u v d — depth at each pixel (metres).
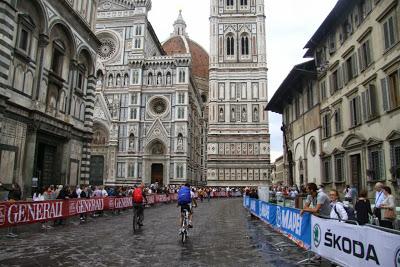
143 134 73.81
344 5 27.53
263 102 80.06
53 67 28.97
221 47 83.44
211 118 80.31
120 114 75.06
